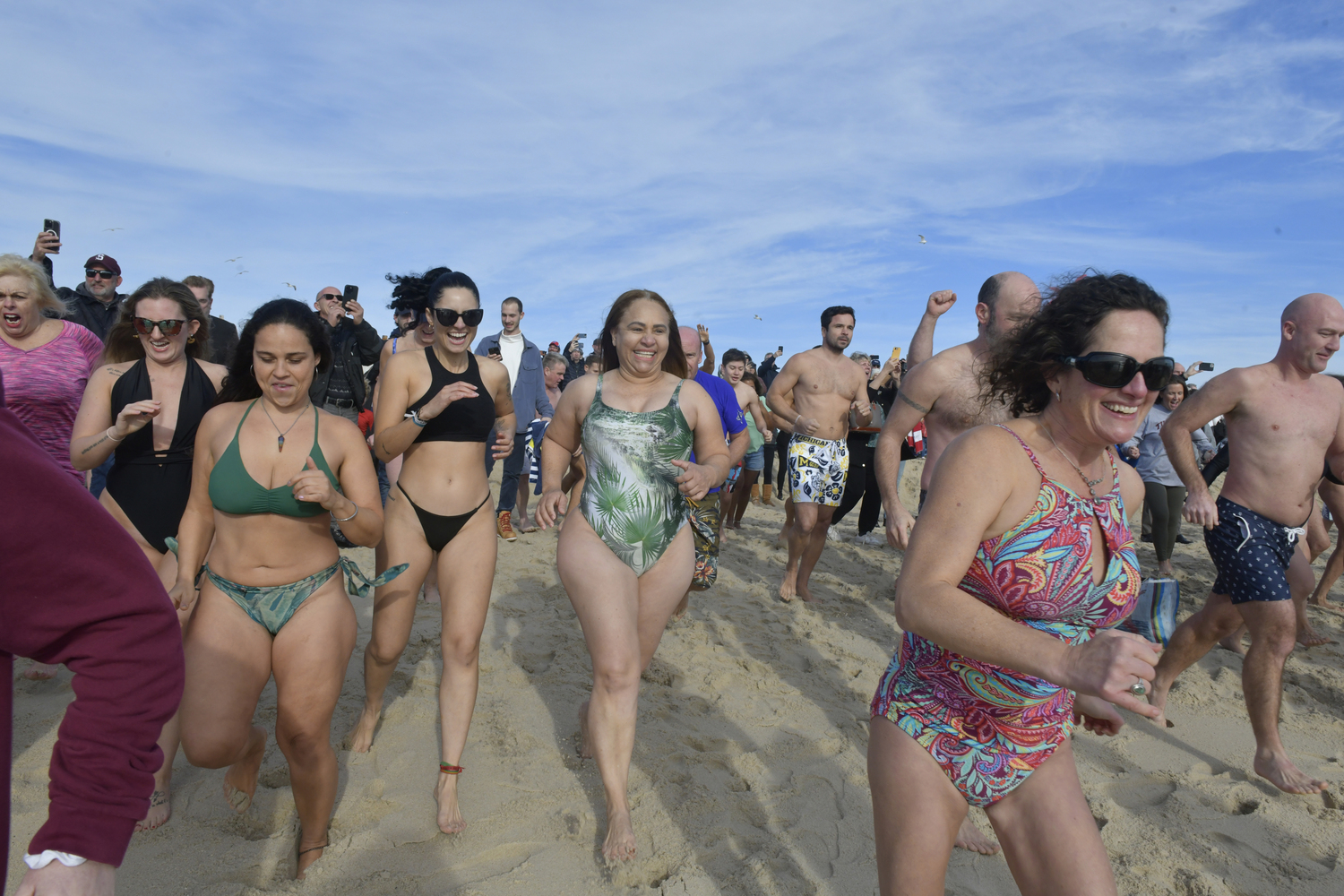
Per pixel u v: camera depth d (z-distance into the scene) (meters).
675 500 3.31
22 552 1.10
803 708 4.47
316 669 2.65
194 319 3.50
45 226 6.24
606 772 2.95
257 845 2.95
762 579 7.34
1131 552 1.86
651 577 3.27
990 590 1.80
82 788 1.14
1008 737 1.83
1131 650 1.30
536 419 8.56
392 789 3.37
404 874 2.80
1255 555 3.79
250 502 2.66
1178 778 3.79
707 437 3.50
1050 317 1.84
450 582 3.35
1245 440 3.94
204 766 2.58
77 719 1.16
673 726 4.12
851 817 3.38
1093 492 1.86
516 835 3.09
